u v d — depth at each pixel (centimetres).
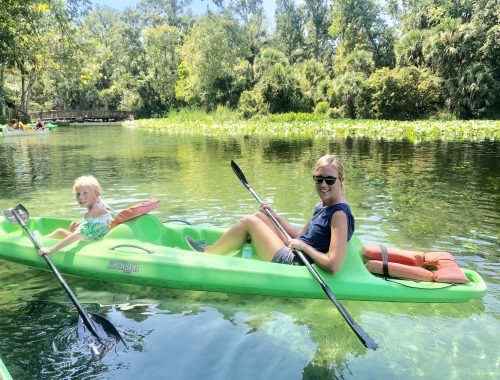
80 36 2388
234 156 1279
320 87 3734
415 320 318
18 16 1409
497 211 615
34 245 393
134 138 2142
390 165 1070
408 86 3353
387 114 3366
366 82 3419
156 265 369
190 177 901
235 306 338
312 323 313
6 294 359
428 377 252
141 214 410
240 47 4788
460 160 1149
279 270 356
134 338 292
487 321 316
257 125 2819
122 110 5875
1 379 213
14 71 3052
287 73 3797
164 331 301
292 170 988
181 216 590
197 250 414
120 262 377
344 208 342
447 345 285
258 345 284
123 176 924
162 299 350
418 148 1473
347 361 267
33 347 281
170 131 2753
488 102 3238
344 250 337
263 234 383
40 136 2400
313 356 272
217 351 277
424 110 3462
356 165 1073
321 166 343
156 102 5541
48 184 845
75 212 630
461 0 4019
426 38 3631
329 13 5734
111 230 401
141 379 249
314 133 2323
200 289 363
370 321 317
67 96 5669
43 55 2373
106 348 278
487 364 264
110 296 356
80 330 300
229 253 394
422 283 352
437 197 704
